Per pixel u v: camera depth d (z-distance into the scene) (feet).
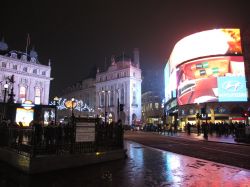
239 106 180.24
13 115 90.02
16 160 36.78
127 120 331.16
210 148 67.36
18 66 302.66
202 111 115.44
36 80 317.63
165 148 67.36
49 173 32.48
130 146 70.38
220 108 183.32
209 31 192.75
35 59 324.19
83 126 39.01
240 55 183.73
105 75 373.40
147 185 26.71
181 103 204.33
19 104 91.20
